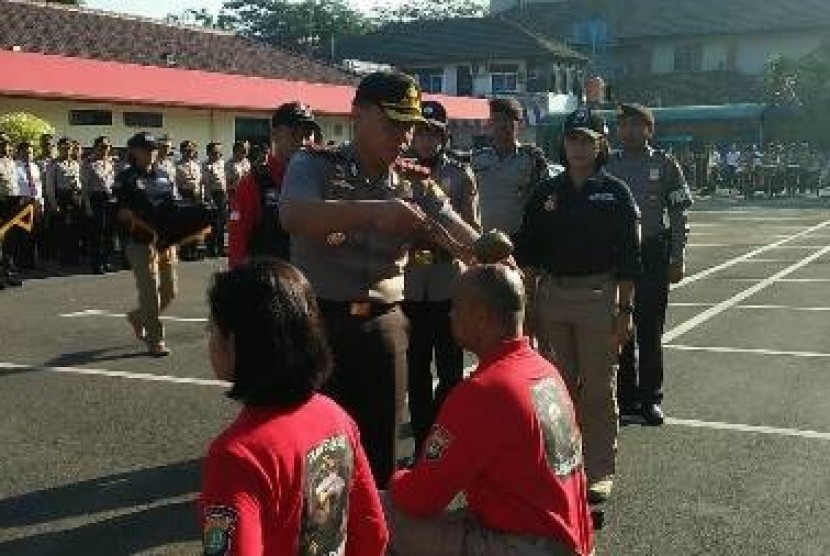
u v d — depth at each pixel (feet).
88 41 74.74
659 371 21.45
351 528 7.40
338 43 160.76
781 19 175.94
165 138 50.11
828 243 62.64
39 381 25.30
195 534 15.49
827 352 28.89
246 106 71.97
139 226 27.73
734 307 37.45
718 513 16.25
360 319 11.42
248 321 6.61
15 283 44.27
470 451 9.18
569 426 9.64
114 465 18.69
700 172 124.26
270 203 17.30
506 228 21.39
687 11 184.55
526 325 16.97
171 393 24.08
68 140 51.67
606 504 16.66
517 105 21.44
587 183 16.56
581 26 189.37
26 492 17.24
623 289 16.70
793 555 14.58
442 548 9.46
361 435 11.59
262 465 6.42
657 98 166.09
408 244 11.82
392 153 11.26
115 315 35.99
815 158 124.16
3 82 55.42
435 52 150.82
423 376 18.40
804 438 20.27
